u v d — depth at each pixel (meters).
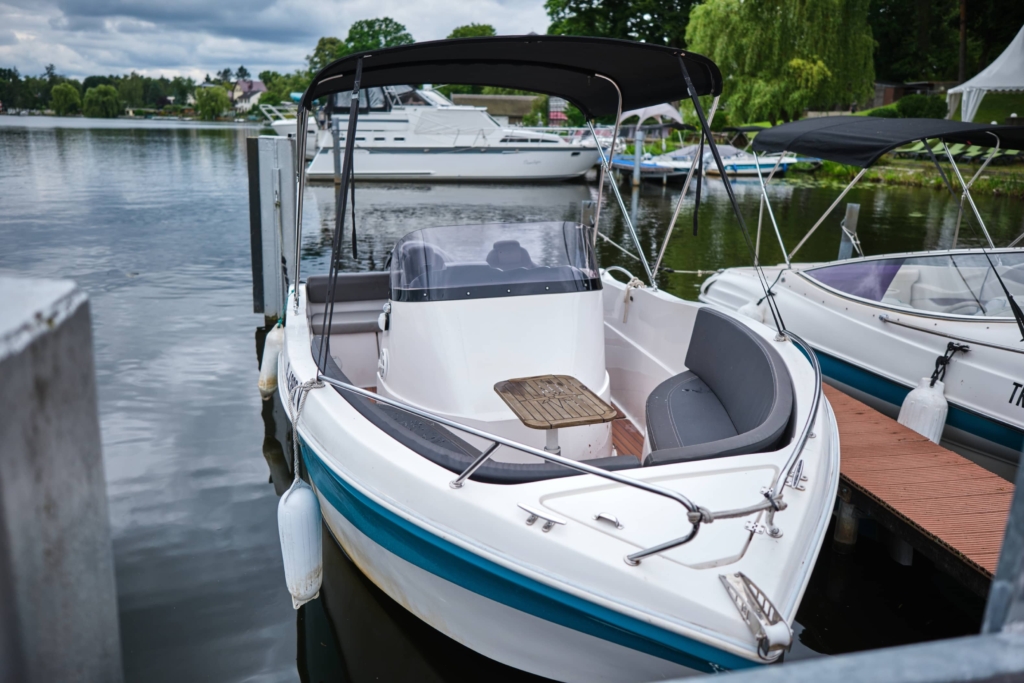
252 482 3.92
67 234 10.42
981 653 0.42
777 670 0.42
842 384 4.64
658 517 1.99
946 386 3.97
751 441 2.31
